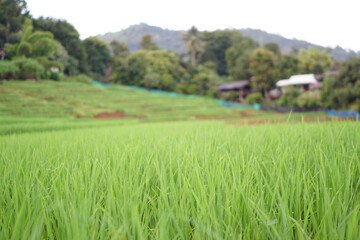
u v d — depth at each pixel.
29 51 53.38
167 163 2.70
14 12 55.81
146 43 117.50
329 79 32.00
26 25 56.00
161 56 92.12
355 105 26.91
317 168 2.29
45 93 44.97
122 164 2.49
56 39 69.44
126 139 5.07
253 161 2.39
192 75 95.06
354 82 29.92
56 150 4.08
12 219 1.72
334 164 2.00
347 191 1.63
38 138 6.89
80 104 43.56
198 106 56.00
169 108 51.56
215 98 77.12
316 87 59.38
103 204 1.97
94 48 83.06
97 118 37.97
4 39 53.19
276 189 1.64
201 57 125.94
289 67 67.94
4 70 45.28
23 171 2.67
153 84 77.69
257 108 55.06
